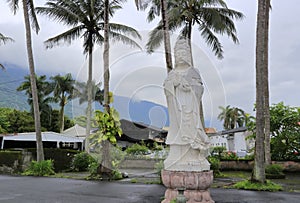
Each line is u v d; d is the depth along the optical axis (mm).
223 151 14422
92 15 15797
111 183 8633
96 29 16359
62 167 14430
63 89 34281
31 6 14305
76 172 14016
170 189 4492
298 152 14609
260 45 8383
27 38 13352
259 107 8219
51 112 34625
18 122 31328
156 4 13219
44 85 34688
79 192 6957
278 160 14625
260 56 8336
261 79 8281
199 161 4480
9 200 5988
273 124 14922
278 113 15062
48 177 11039
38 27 14734
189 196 4301
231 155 15570
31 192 7043
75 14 15664
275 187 7621
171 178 4402
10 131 29984
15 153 13422
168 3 14477
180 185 4359
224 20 15367
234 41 15742
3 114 32156
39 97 33750
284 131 14672
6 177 10984
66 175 12023
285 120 14727
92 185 8258
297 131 14633
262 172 7941
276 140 14703
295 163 14297
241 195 6656
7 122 29406
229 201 5906
